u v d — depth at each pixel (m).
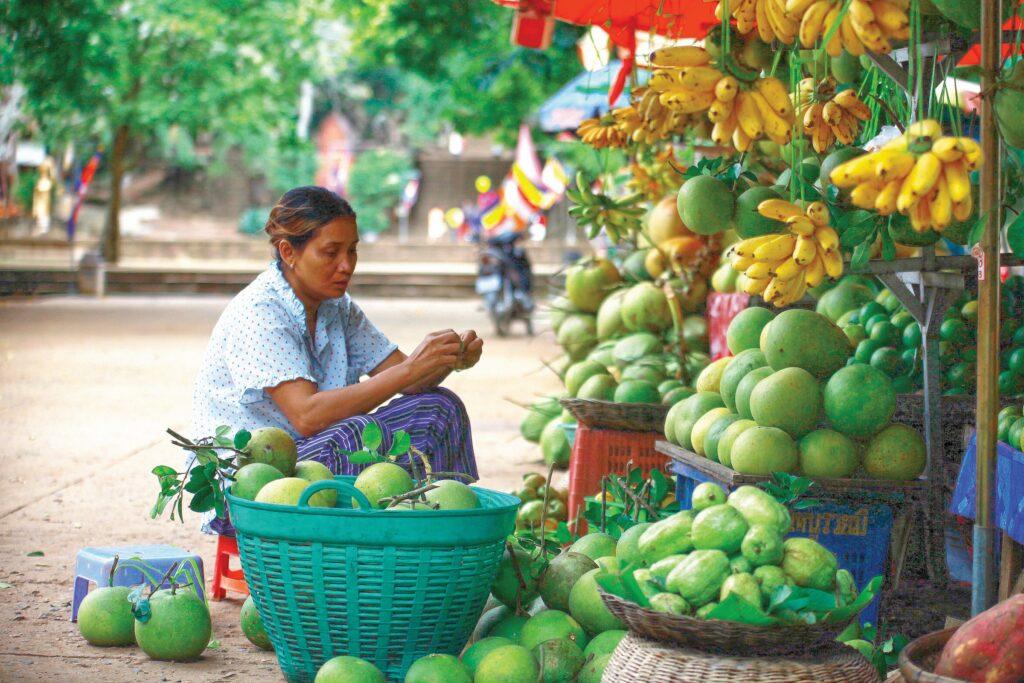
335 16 26.56
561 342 7.50
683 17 5.18
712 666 2.53
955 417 4.23
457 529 3.11
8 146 27.70
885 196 2.49
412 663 3.19
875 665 3.04
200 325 18.19
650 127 3.63
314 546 3.10
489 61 14.04
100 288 25.41
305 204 3.94
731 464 3.64
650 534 2.87
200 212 48.50
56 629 3.91
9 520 5.58
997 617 2.55
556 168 14.05
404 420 3.91
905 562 4.07
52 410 9.41
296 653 3.25
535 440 7.45
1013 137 2.84
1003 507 3.36
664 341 6.66
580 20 5.38
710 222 3.72
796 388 3.58
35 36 15.06
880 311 4.82
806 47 2.98
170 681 3.40
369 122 48.72
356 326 4.45
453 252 40.50
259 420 3.99
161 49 26.72
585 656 3.09
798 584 2.69
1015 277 4.52
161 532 5.39
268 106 29.27
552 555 3.71
